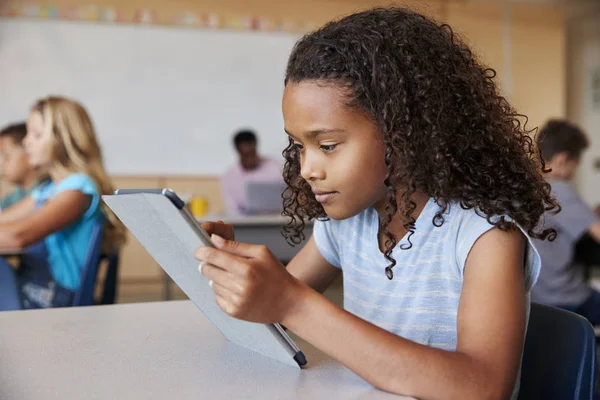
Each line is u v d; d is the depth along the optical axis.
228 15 5.57
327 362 0.74
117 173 5.40
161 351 0.78
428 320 0.84
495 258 0.73
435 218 0.81
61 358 0.74
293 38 5.72
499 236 0.74
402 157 0.73
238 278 0.62
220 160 5.59
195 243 0.64
